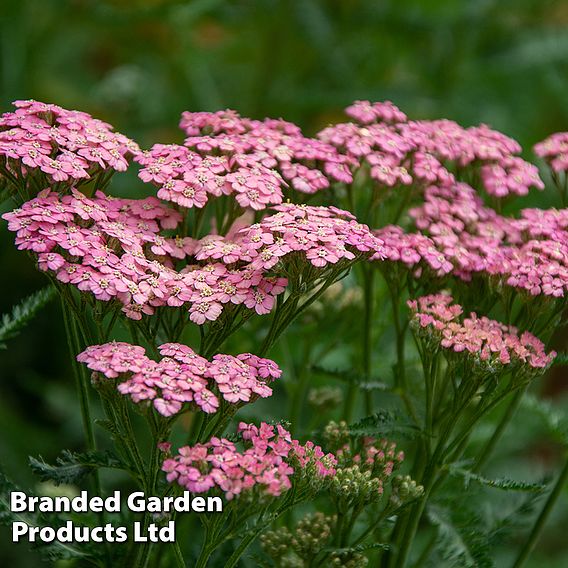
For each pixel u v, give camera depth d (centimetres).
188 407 93
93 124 99
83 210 96
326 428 100
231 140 100
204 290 95
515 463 128
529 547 102
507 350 97
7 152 95
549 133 157
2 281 148
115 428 96
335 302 107
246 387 93
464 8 138
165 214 98
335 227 96
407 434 99
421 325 98
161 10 132
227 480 92
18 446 129
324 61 144
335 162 100
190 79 143
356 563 98
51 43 145
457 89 142
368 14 139
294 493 95
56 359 147
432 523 99
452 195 103
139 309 95
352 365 112
